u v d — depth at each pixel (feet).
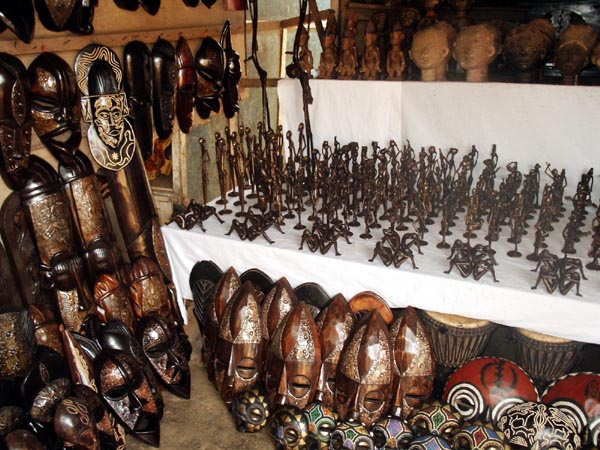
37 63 7.51
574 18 11.69
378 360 7.28
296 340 7.62
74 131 8.09
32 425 6.53
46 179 7.70
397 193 8.89
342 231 8.64
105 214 8.65
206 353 9.12
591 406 6.95
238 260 8.82
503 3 12.58
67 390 6.90
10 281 7.47
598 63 9.02
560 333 7.02
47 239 7.70
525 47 9.38
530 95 9.34
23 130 7.29
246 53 13.19
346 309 7.88
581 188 7.89
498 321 7.31
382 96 10.47
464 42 9.68
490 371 7.45
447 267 7.73
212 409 8.79
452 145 10.25
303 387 7.77
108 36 8.95
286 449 7.46
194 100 11.24
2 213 7.38
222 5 12.64
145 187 9.41
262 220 9.01
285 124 11.71
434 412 7.27
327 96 10.94
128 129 8.92
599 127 9.07
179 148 12.87
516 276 7.45
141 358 8.23
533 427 6.77
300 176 9.67
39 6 7.57
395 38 10.37
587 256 8.07
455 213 9.53
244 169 10.20
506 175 9.98
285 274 8.50
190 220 9.26
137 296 8.80
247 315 8.08
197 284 9.25
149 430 7.89
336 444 7.15
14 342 6.53
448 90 9.89
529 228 9.07
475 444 6.72
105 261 8.41
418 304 7.70
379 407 7.42
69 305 7.98
